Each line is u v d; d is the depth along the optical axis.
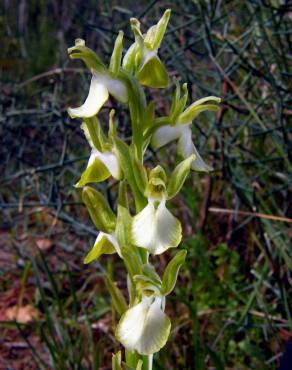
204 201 0.18
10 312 0.19
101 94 0.09
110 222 0.10
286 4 0.16
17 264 0.21
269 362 0.15
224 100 0.17
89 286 0.20
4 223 0.24
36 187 0.20
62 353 0.15
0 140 0.23
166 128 0.09
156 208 0.09
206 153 0.18
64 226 0.22
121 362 0.09
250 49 0.19
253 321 0.16
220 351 0.16
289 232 0.16
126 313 0.09
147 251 0.09
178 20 0.22
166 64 0.18
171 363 0.15
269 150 0.19
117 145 0.09
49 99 0.24
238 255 0.18
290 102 0.17
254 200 0.16
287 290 0.16
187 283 0.18
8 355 0.18
